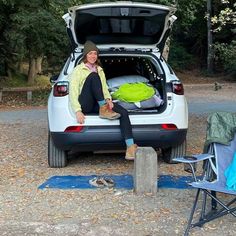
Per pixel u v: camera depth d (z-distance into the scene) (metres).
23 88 21.05
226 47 25.77
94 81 5.95
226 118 4.76
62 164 6.49
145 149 5.28
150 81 6.88
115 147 6.08
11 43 16.36
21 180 5.92
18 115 12.92
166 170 6.32
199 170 6.21
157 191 5.36
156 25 6.45
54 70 22.52
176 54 33.75
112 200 5.09
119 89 6.26
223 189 4.09
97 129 5.88
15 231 4.27
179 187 5.52
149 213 4.70
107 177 5.86
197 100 16.84
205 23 33.50
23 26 14.84
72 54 6.48
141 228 4.32
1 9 15.82
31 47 16.38
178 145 6.34
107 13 6.11
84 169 6.44
